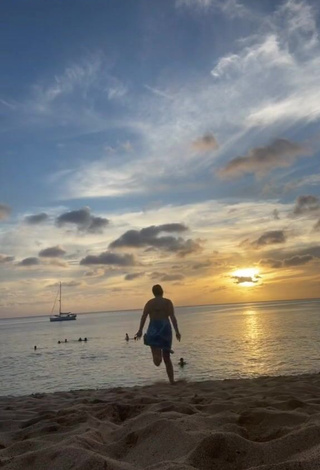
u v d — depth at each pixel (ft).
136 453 9.26
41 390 38.29
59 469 8.13
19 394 36.50
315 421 10.08
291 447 8.05
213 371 42.50
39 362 69.21
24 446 10.43
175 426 9.93
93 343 115.03
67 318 513.04
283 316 226.79
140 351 76.64
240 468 7.68
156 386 24.31
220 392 18.79
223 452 8.09
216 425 10.73
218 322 193.77
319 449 7.54
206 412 13.50
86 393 23.21
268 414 11.13
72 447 8.89
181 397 18.03
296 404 13.37
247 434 9.92
